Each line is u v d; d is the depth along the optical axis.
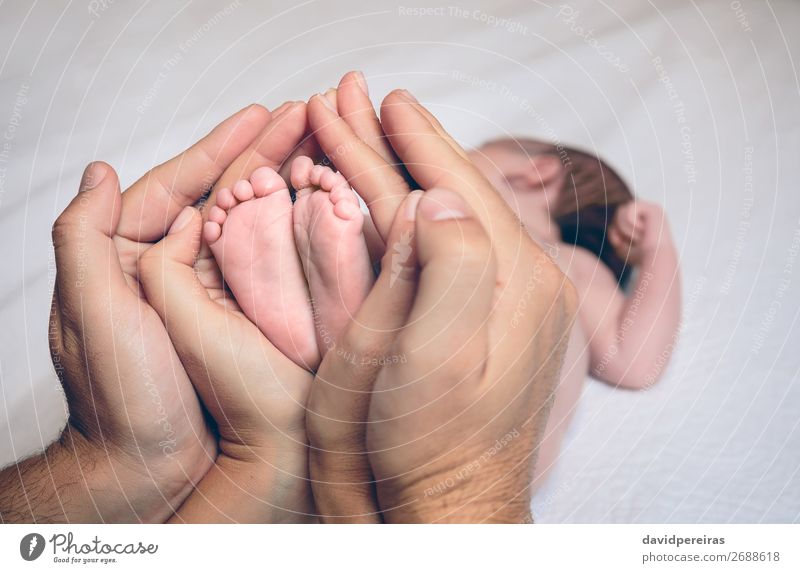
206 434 0.72
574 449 0.78
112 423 0.68
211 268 0.73
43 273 0.84
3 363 0.79
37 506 0.69
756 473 0.77
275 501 0.70
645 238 0.91
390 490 0.62
